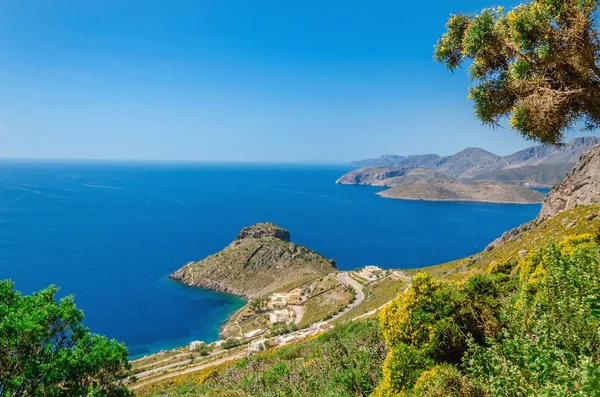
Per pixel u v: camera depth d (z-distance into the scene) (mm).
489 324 8242
